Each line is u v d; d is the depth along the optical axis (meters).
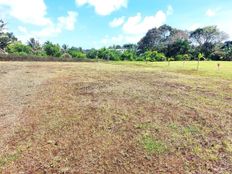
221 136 8.72
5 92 14.15
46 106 11.70
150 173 6.74
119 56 65.06
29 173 6.74
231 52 69.12
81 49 72.00
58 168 6.95
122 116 10.30
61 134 8.84
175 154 7.59
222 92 14.74
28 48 60.03
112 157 7.44
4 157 7.43
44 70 23.98
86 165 7.08
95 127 9.34
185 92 14.52
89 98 12.88
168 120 9.94
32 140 8.44
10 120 10.03
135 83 16.91
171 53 77.75
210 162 7.22
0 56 35.38
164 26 101.19
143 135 8.66
